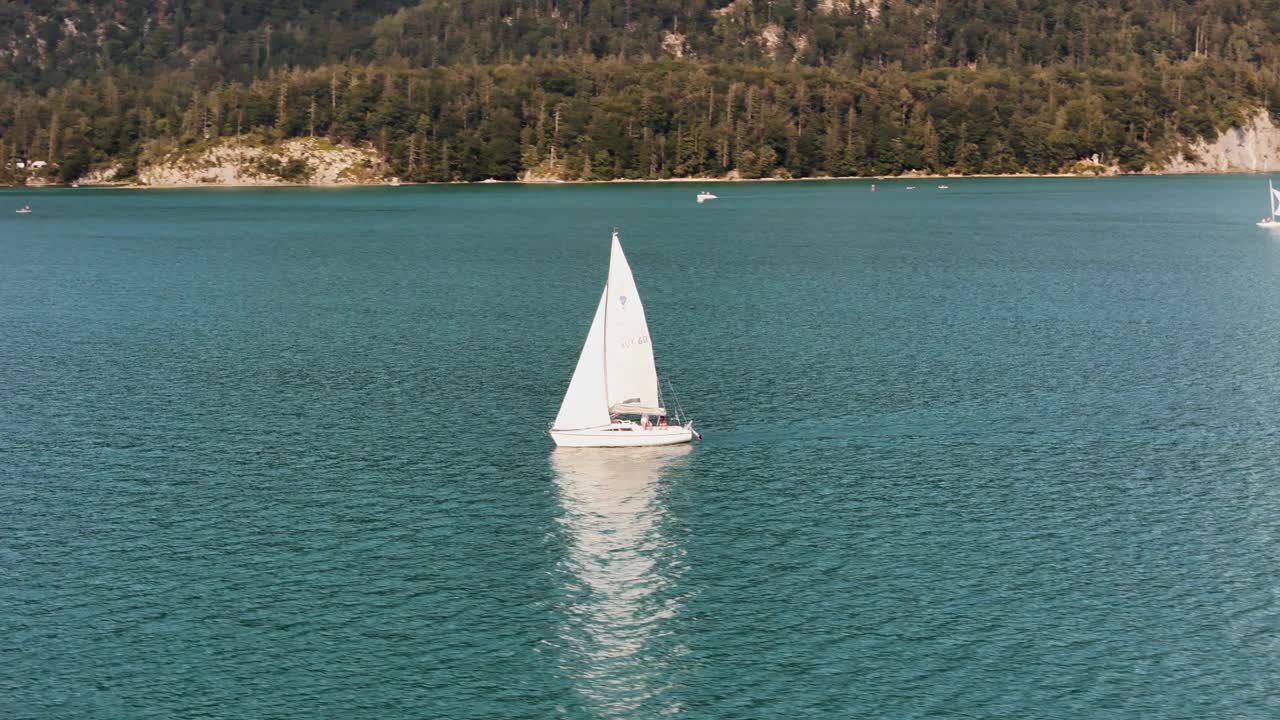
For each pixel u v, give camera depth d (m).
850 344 139.12
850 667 64.88
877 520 83.44
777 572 75.50
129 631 68.75
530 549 79.06
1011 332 146.50
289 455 98.50
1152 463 94.31
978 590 72.94
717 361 130.38
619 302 97.69
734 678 64.06
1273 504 85.56
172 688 63.25
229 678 64.12
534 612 70.81
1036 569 75.62
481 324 157.38
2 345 145.75
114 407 113.94
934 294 179.12
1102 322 153.38
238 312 170.88
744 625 69.19
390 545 79.94
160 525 83.62
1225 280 193.12
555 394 117.31
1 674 64.56
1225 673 63.94
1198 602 71.19
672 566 76.50
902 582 74.06
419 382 122.81
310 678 64.12
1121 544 79.06
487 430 104.88
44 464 96.69
